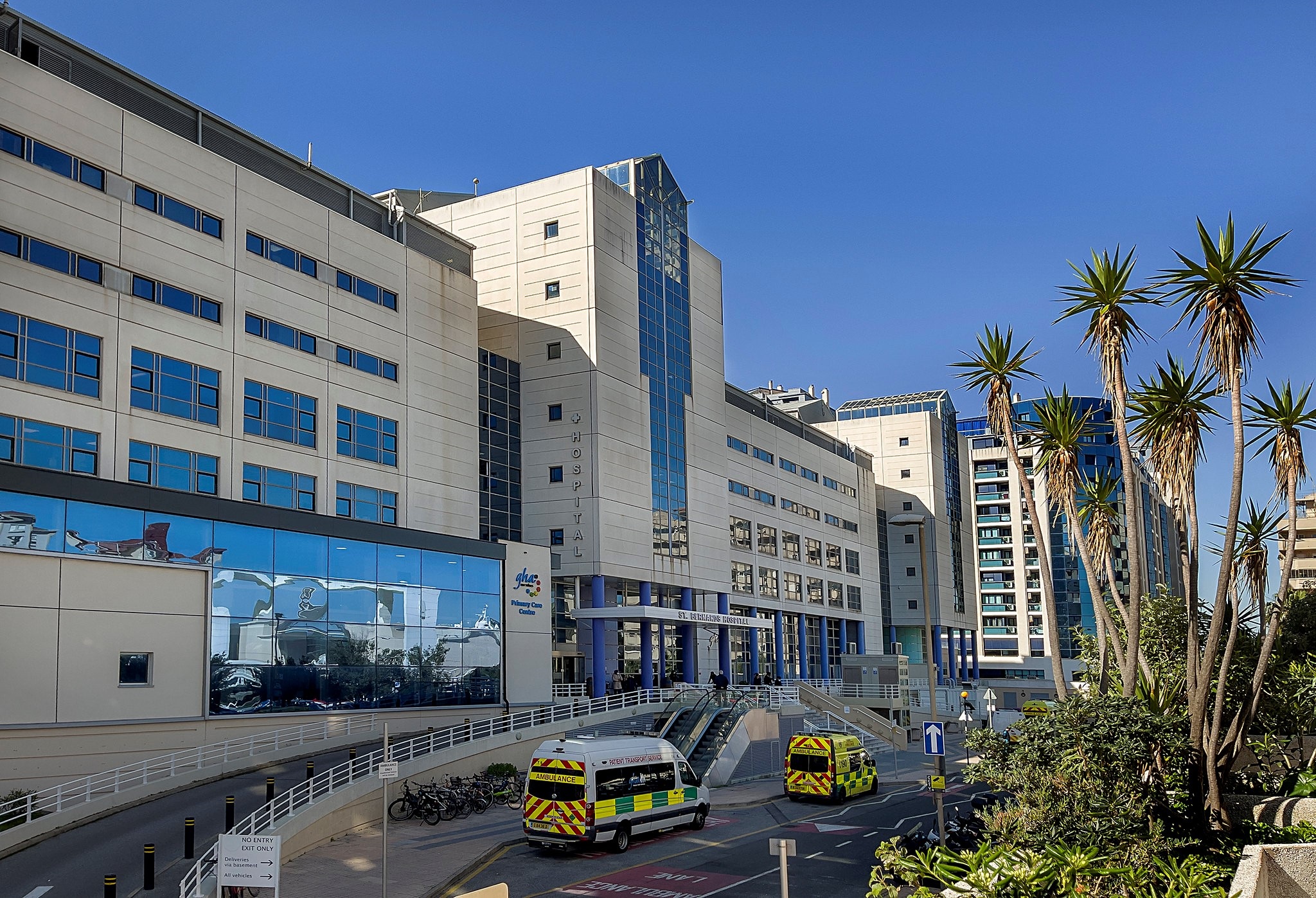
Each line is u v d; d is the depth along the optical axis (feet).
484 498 211.61
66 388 123.03
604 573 213.66
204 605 128.16
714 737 155.43
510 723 141.69
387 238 175.63
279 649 137.59
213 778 115.75
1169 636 91.81
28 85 122.93
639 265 239.09
